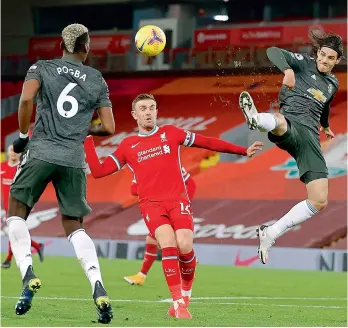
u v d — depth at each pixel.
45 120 15.20
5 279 26.77
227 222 44.88
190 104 57.12
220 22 62.25
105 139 56.41
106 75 60.81
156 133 17.69
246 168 49.94
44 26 66.75
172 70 58.56
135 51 60.19
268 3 62.50
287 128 17.55
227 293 24.55
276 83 51.53
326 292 25.91
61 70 15.37
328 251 38.25
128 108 59.03
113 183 50.31
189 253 17.34
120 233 45.81
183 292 17.88
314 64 18.27
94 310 18.08
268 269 37.19
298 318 17.72
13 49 63.72
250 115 16.72
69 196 15.40
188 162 51.47
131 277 26.41
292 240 41.56
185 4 60.66
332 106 53.06
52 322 15.20
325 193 18.12
